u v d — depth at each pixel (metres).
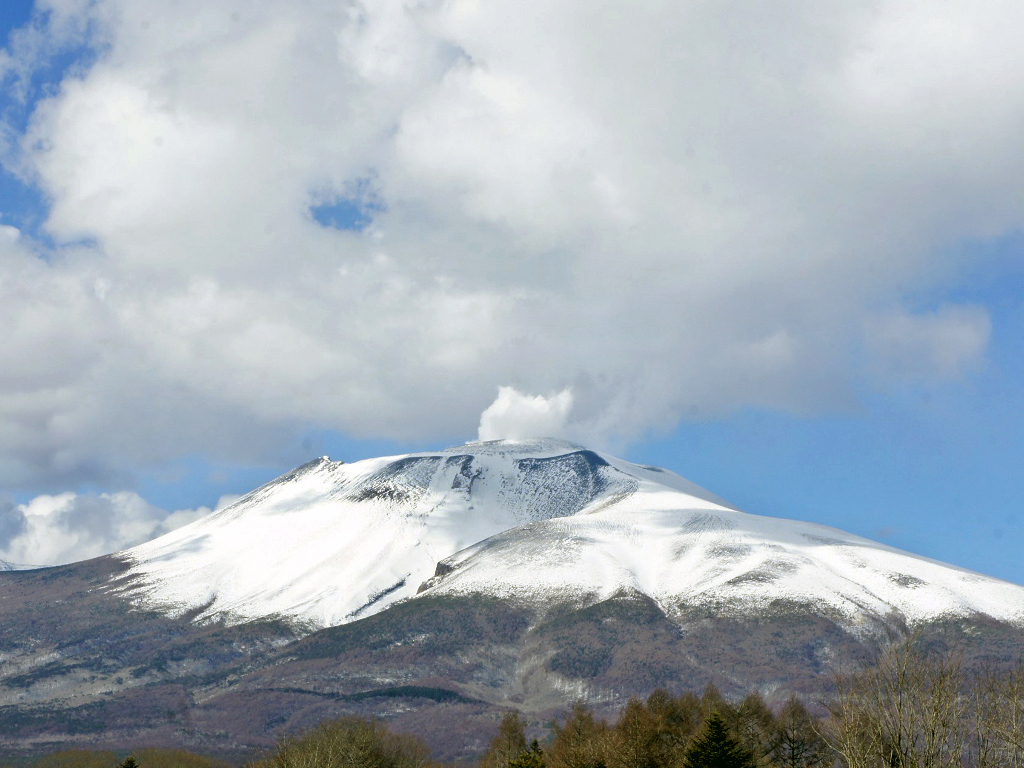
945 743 67.50
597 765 105.75
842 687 77.50
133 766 130.12
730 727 108.56
